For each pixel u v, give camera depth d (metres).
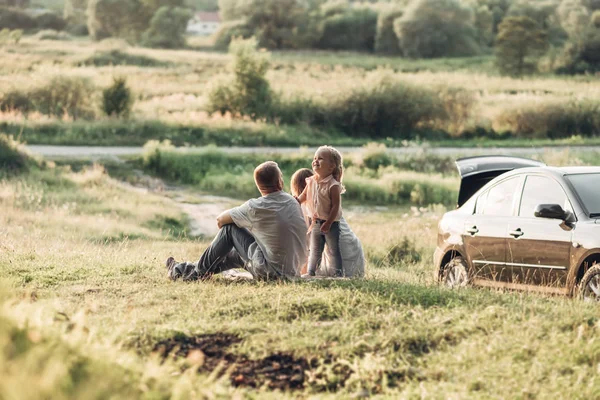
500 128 73.38
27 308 8.16
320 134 67.94
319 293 10.76
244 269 14.10
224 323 9.44
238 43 70.19
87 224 32.19
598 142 68.38
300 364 8.33
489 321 9.28
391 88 71.06
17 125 58.19
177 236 34.28
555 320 9.36
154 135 60.41
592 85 103.44
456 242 14.46
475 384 7.65
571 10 173.00
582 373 7.74
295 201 12.91
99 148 55.44
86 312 9.82
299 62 125.44
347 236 14.11
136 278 12.95
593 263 11.66
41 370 5.94
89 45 136.88
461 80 102.19
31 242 19.47
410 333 8.92
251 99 69.75
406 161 53.84
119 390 6.27
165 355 8.47
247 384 7.87
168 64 112.44
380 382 7.89
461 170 16.33
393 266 23.19
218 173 49.31
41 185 41.28
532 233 12.69
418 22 154.50
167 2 187.12
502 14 194.50
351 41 175.12
